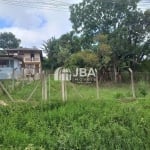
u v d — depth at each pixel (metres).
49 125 13.78
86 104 16.69
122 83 35.81
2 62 46.50
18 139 12.14
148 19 49.50
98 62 42.62
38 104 16.22
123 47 47.72
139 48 49.53
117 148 13.27
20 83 26.94
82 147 12.62
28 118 14.05
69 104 16.56
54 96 20.92
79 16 51.34
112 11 49.78
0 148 11.48
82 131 13.32
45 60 68.44
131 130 14.41
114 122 14.70
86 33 51.12
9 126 13.23
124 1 49.19
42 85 19.48
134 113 15.98
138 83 31.55
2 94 19.94
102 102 17.45
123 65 46.88
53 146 12.23
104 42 45.59
